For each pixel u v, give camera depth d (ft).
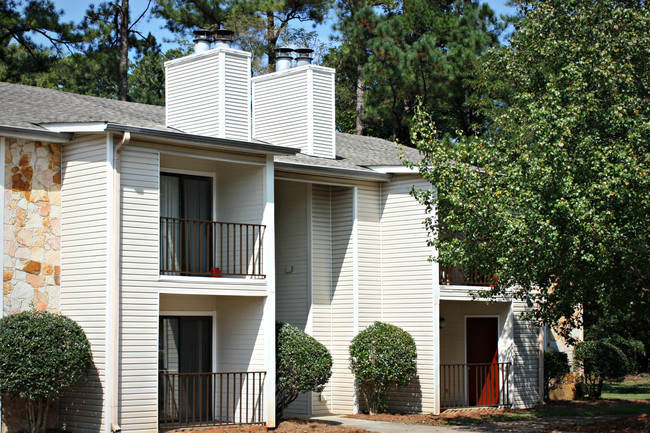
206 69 60.80
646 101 54.90
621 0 61.26
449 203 52.42
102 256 47.65
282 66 73.05
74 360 45.68
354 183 65.46
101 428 46.60
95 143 48.75
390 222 66.23
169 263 55.42
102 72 110.63
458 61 107.65
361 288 64.75
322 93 70.90
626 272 49.11
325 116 70.74
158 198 50.24
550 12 62.54
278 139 71.72
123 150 48.93
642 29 56.18
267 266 55.06
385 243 66.33
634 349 100.83
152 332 49.06
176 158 56.80
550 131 48.03
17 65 107.34
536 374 72.69
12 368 44.16
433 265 63.41
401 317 64.75
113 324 47.14
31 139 48.55
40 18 105.81
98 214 48.11
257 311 55.31
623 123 49.47
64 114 56.13
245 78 61.31
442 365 65.72
